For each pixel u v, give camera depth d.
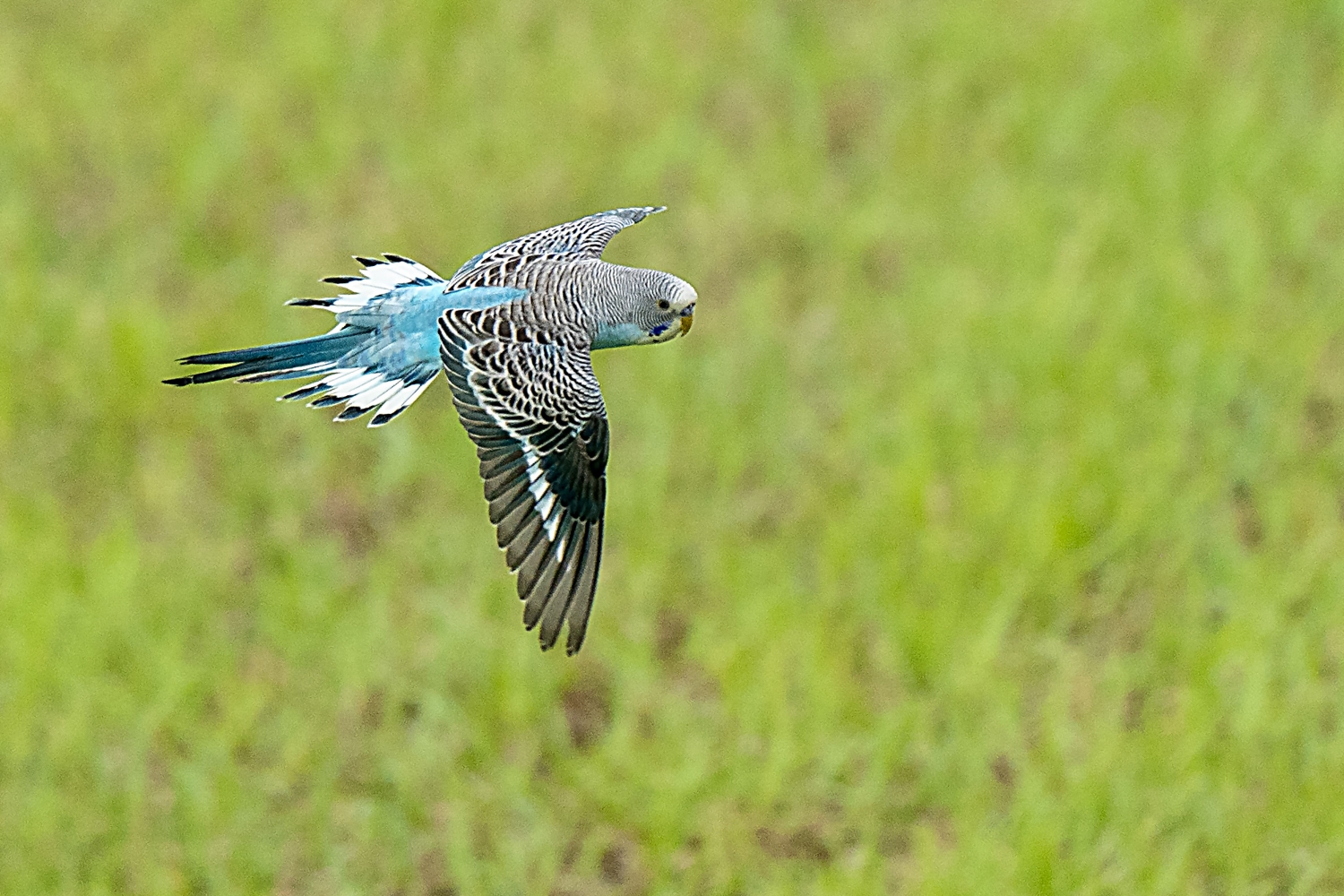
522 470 8.66
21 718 12.28
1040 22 19.52
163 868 11.62
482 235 16.83
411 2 19.70
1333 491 14.17
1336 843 11.52
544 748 12.50
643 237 16.91
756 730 12.28
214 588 13.66
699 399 15.02
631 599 13.34
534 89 18.66
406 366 9.14
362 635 12.98
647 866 11.68
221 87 18.91
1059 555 13.45
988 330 15.48
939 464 14.38
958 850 11.54
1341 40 19.44
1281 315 15.88
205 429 15.07
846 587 13.37
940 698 12.53
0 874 11.59
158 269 16.70
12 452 14.71
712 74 19.09
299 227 17.16
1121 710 12.47
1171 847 11.62
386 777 12.24
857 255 16.75
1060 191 17.38
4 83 18.73
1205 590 13.35
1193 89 18.72
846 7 20.06
